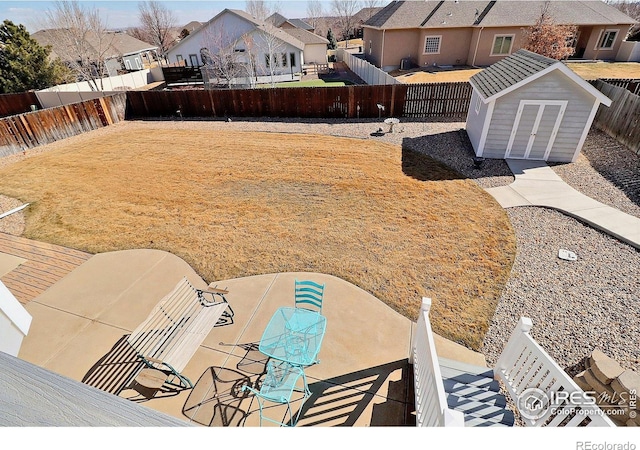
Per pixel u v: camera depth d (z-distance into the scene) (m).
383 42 25.78
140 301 5.47
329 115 16.12
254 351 4.48
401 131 13.63
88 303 5.43
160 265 6.34
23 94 19.66
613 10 25.25
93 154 12.33
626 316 4.89
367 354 4.38
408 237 6.95
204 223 7.70
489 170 9.84
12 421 1.16
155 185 9.66
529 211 7.69
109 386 4.07
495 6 24.66
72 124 14.81
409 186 9.05
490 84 10.61
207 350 4.50
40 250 6.86
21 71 22.81
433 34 25.23
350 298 5.38
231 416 3.68
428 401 2.94
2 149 12.41
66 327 4.97
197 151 12.23
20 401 1.22
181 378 3.87
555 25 21.06
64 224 7.81
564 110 9.42
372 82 22.02
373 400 3.82
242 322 4.95
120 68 34.47
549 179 9.13
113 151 12.57
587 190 8.47
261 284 5.75
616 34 25.19
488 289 5.54
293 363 3.84
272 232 7.28
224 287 5.70
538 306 5.16
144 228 7.57
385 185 9.16
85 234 7.39
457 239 6.82
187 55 30.09
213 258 6.50
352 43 53.78
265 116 16.77
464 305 5.24
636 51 24.80
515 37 24.36
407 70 25.75
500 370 3.77
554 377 2.89
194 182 9.76
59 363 4.39
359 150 11.75
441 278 5.80
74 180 10.16
